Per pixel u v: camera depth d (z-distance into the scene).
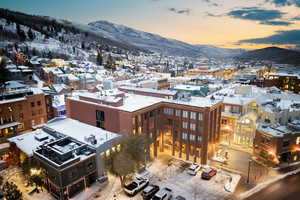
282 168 48.59
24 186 41.41
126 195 39.53
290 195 38.94
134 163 40.59
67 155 38.09
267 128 52.34
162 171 47.81
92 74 144.25
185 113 51.00
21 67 120.94
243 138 59.75
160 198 36.12
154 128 53.38
